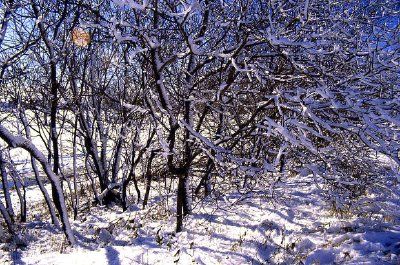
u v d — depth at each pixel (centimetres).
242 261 585
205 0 602
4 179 906
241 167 612
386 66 538
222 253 616
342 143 655
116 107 1044
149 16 680
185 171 669
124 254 616
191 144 677
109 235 727
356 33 579
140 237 715
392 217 685
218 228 741
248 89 638
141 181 1363
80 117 1042
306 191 941
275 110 629
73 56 853
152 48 554
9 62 675
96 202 1108
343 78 604
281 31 550
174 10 640
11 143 638
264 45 685
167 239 690
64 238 749
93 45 913
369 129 570
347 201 758
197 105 778
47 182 1595
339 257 528
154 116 623
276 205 862
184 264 576
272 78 561
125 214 942
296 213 803
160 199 1073
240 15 569
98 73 1001
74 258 608
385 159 934
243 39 539
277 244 641
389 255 494
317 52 529
